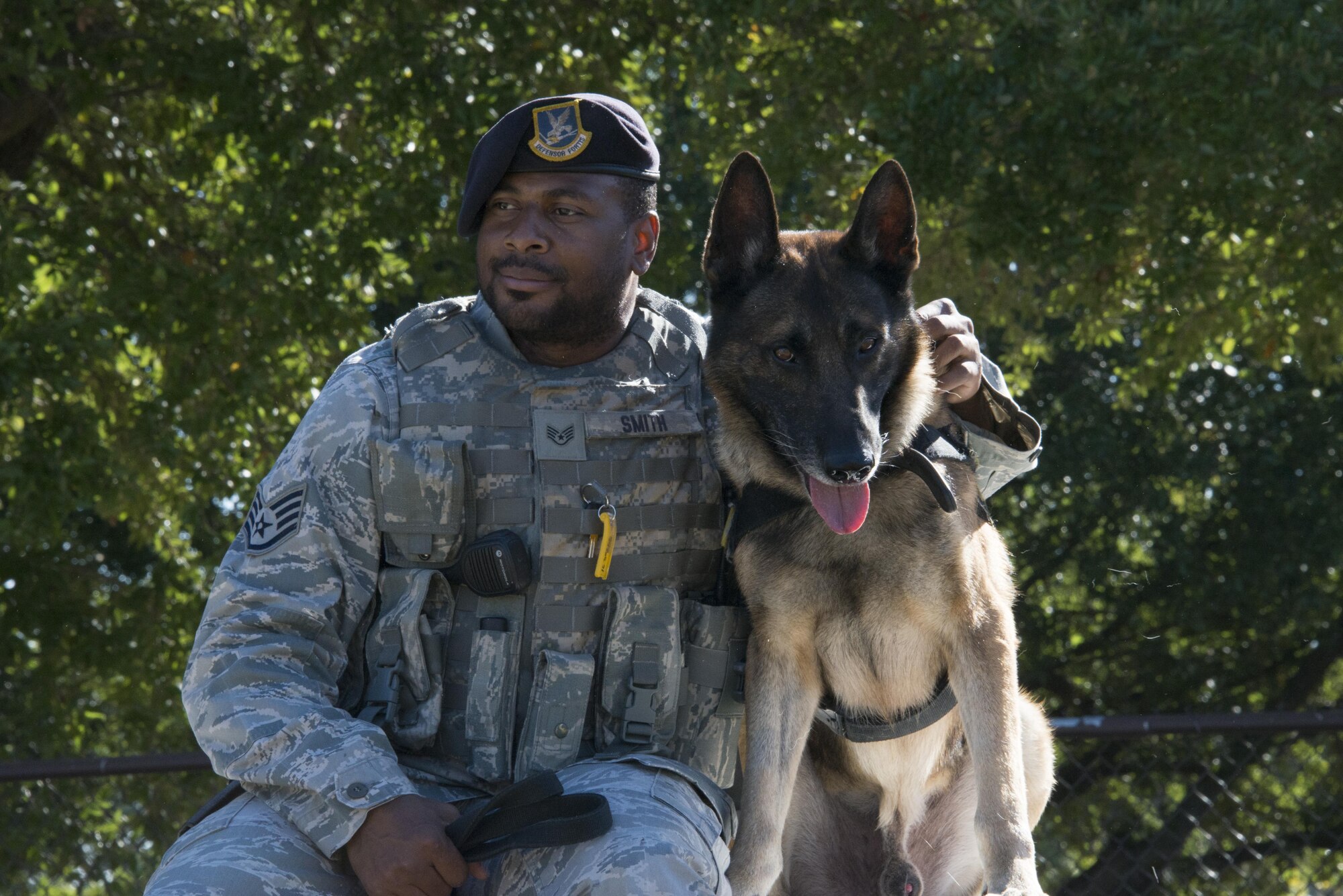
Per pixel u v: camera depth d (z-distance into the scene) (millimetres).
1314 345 10039
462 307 2740
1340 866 7180
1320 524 13344
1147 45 8031
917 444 2920
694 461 2750
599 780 2330
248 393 9117
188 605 10820
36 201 9352
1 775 4992
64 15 8609
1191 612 13680
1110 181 8445
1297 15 8219
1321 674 13812
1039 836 7477
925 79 8359
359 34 9406
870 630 2924
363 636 2531
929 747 3064
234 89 8758
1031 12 8125
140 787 9453
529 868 2230
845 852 3236
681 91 10172
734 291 3016
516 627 2508
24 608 10570
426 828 2119
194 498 9984
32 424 8734
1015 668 2908
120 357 9695
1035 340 11195
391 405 2578
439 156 9312
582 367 2705
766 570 2863
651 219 2791
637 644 2539
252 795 2320
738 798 3219
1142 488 13781
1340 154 8453
